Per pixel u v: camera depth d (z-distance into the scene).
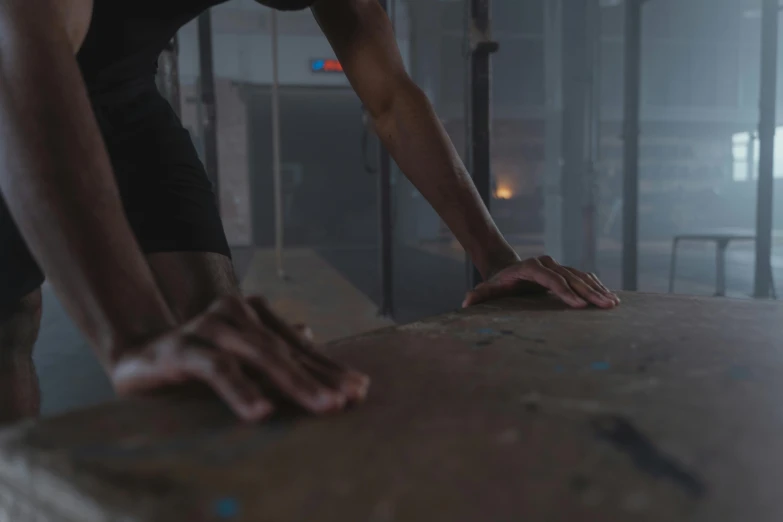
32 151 0.84
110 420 0.74
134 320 0.83
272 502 0.54
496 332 1.05
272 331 0.84
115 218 0.87
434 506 0.54
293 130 11.00
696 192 10.56
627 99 3.98
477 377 0.87
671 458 0.63
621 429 0.71
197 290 1.24
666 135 10.36
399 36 8.94
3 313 1.14
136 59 1.28
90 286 0.83
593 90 5.33
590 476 0.60
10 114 0.86
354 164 11.34
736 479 0.59
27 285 1.16
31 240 0.85
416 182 1.33
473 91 2.29
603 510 0.53
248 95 8.93
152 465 0.61
